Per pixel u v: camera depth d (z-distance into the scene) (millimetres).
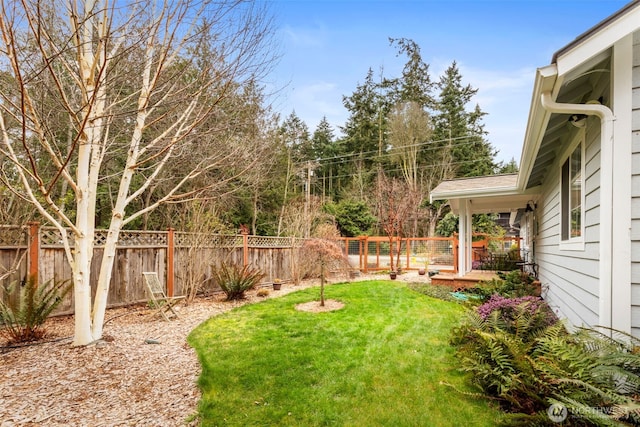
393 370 3441
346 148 27188
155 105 4590
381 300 7152
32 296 4117
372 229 20531
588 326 3398
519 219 18391
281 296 7719
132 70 4410
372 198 22734
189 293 7109
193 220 7402
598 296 3096
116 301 6156
